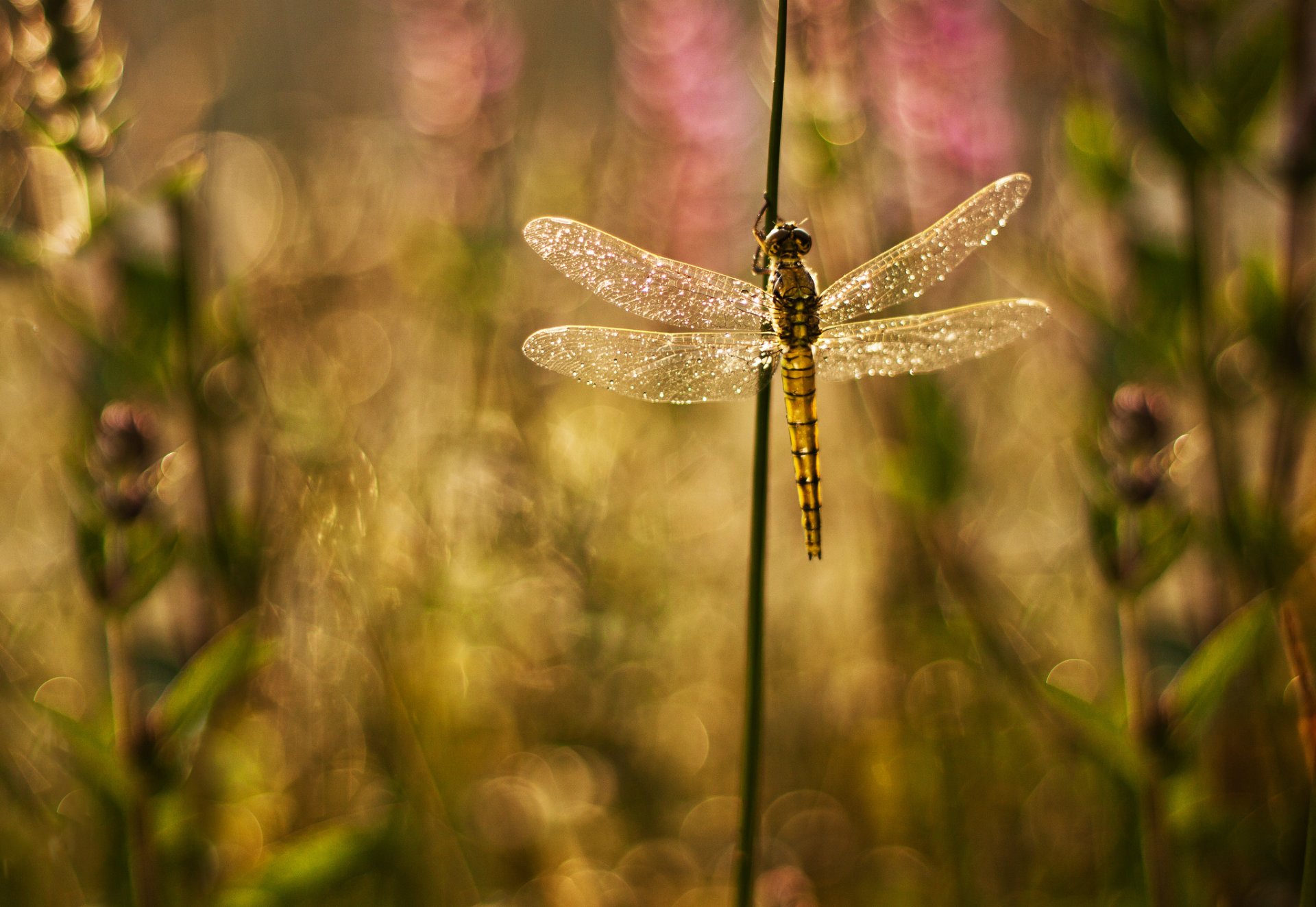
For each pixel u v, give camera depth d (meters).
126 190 0.71
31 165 0.69
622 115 0.81
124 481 0.65
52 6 0.67
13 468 0.76
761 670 0.64
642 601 0.74
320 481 0.69
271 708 0.71
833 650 0.77
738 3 0.77
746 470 0.80
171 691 0.66
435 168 0.78
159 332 0.69
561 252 0.67
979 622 0.71
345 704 0.71
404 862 0.70
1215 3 0.69
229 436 0.70
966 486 0.71
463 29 0.78
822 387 0.79
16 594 0.74
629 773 0.74
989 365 0.79
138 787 0.66
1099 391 0.70
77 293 0.70
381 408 0.75
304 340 0.73
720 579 0.77
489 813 0.73
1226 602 0.71
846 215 0.72
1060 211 0.74
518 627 0.73
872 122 0.73
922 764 0.73
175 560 0.66
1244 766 0.71
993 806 0.72
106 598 0.66
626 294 0.67
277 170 0.86
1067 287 0.71
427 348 0.78
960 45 0.73
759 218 0.68
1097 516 0.65
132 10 0.80
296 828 0.71
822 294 0.68
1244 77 0.69
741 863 0.65
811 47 0.71
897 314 0.73
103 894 0.68
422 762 0.70
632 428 0.78
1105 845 0.70
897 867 0.73
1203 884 0.69
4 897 0.69
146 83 0.79
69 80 0.67
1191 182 0.70
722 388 0.67
